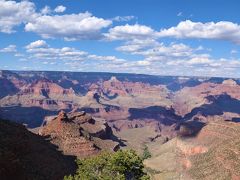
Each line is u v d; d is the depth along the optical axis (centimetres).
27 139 12319
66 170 12025
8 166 8262
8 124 12656
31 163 10725
